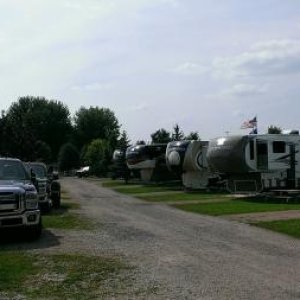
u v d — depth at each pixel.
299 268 10.14
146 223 18.41
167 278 9.33
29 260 11.17
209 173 39.81
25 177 15.77
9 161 15.95
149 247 12.84
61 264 10.67
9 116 45.25
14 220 13.83
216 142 31.30
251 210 22.59
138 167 51.12
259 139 30.12
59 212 23.06
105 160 91.19
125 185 53.59
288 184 31.19
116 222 18.77
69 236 15.05
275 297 7.93
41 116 127.06
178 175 46.62
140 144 53.03
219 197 31.97
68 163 118.00
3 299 7.97
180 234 15.33
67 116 134.38
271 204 25.81
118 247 12.89
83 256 11.62
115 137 94.38
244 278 9.27
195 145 39.59
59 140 131.25
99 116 137.25
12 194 13.84
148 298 7.96
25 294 8.27
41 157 48.50
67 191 43.44
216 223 18.25
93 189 46.81
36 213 14.22
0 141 43.44
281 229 16.05
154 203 28.64
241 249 12.48
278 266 10.34
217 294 8.15
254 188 30.92
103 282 9.05
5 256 11.71
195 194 35.72
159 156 51.12
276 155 30.53
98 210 24.16
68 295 8.19
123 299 7.93
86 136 135.50
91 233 15.68
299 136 31.34
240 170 30.12
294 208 23.28
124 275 9.60
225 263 10.69
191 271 9.91
